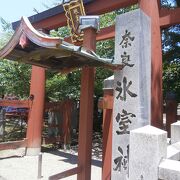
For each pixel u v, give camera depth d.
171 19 6.34
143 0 5.86
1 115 10.47
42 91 8.98
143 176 2.74
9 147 8.17
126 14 4.21
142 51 4.10
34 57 4.13
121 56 4.19
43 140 9.61
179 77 9.08
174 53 9.12
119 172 4.09
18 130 12.72
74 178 6.17
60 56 3.91
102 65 4.17
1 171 6.81
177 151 3.29
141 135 2.80
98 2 7.15
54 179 3.85
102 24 10.94
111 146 4.43
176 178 2.55
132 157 2.83
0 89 13.32
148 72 4.24
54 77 11.52
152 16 5.70
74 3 7.04
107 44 10.78
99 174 6.67
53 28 8.77
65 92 12.04
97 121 13.23
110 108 4.37
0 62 11.64
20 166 7.35
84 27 4.48
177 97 8.60
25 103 8.88
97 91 11.66
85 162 4.28
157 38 5.70
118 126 4.16
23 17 3.73
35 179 6.20
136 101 3.99
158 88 5.54
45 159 8.29
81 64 4.30
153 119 5.43
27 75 11.57
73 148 10.24
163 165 2.67
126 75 4.12
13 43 3.86
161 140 2.76
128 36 4.15
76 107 11.99
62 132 10.21
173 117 7.86
